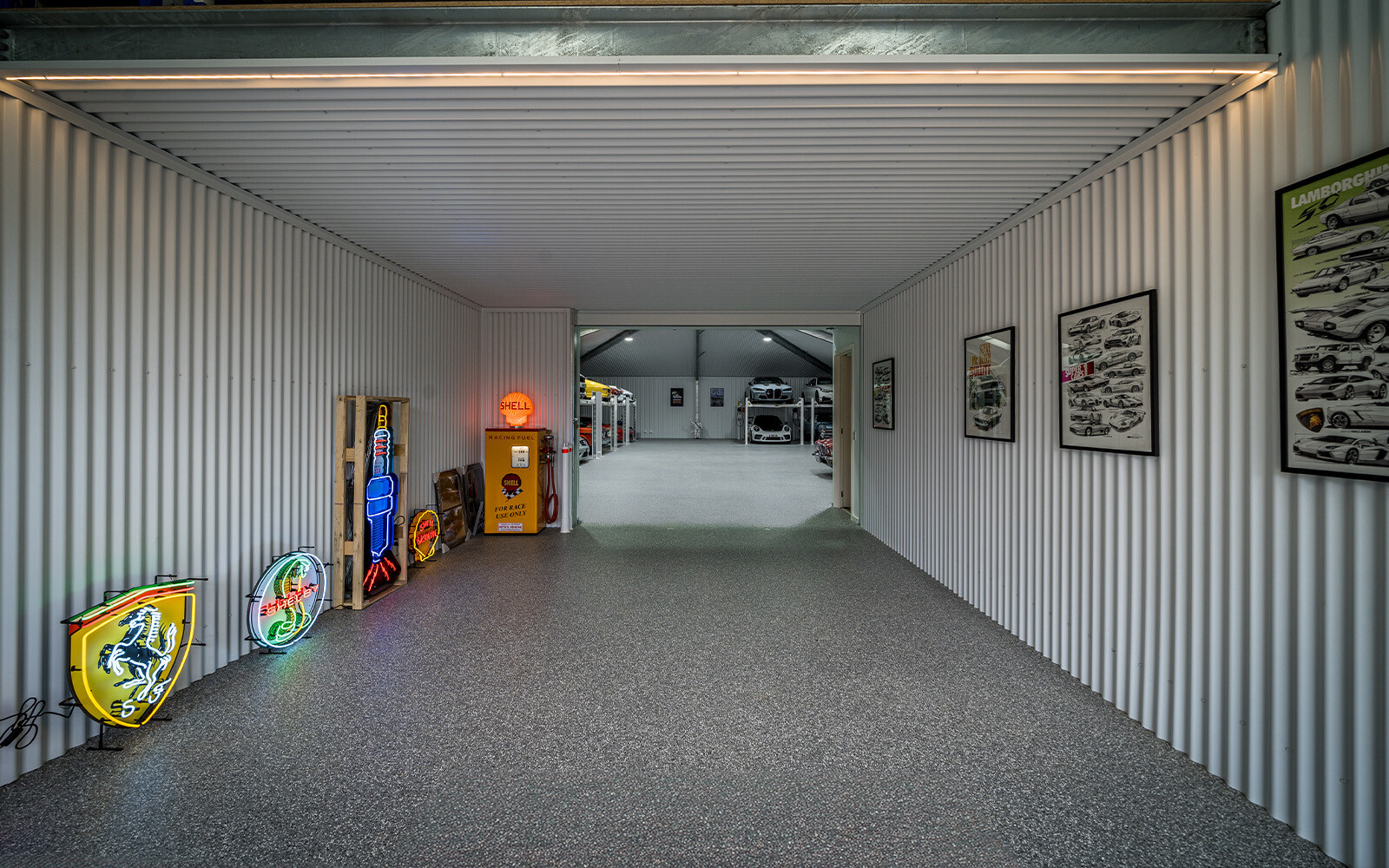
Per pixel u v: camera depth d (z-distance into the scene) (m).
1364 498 1.85
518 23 2.14
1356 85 1.86
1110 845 1.93
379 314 4.84
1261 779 2.14
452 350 6.29
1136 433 2.72
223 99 2.40
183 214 3.01
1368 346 1.79
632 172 3.13
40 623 2.37
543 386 7.09
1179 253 2.51
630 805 2.11
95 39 2.19
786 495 9.94
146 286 2.82
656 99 2.40
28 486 2.34
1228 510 2.28
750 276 5.54
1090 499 3.08
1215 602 2.33
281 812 2.06
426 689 2.99
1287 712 2.06
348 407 4.23
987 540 4.17
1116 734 2.61
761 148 2.84
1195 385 2.43
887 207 3.66
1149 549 2.67
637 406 25.72
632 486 10.95
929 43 2.12
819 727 2.64
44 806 2.08
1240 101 2.25
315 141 2.79
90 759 2.37
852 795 2.17
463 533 6.36
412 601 4.41
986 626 3.95
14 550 2.29
